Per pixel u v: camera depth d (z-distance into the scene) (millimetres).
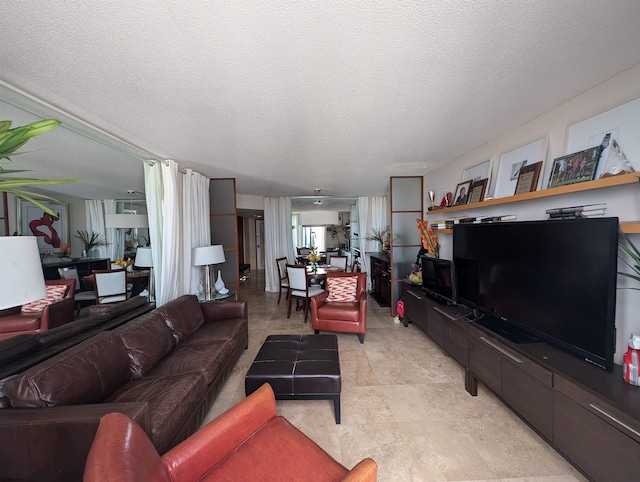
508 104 1938
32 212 2428
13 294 854
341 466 1077
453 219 3096
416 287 3670
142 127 2184
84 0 985
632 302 1536
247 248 9688
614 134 1589
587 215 1604
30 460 1096
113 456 728
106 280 2643
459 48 1318
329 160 3326
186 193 3525
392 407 2045
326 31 1177
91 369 1505
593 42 1291
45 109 1816
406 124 2258
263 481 1017
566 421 1373
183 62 1376
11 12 1026
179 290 3346
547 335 1660
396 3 1035
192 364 1983
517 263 1898
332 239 12070
